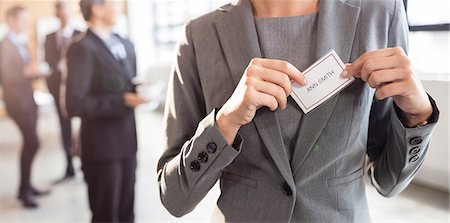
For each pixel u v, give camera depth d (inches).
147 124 89.1
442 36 86.3
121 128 66.4
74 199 71.1
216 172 22.4
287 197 22.7
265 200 23.3
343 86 20.8
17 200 70.8
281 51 23.2
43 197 68.9
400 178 23.7
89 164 66.0
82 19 62.5
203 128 21.4
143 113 88.7
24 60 62.4
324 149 21.7
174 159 24.3
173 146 26.1
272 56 23.1
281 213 22.7
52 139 71.1
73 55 59.2
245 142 23.1
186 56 25.6
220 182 26.4
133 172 71.2
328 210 22.5
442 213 75.4
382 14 22.5
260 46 23.4
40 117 68.0
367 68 19.3
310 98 21.1
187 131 26.3
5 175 69.9
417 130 20.4
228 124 20.7
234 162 24.7
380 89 19.3
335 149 21.7
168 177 23.9
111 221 67.9
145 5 109.8
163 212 74.9
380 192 27.1
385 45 22.1
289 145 22.6
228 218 24.5
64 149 71.9
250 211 23.6
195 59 25.2
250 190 23.9
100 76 62.3
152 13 111.6
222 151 21.0
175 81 26.7
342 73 20.7
